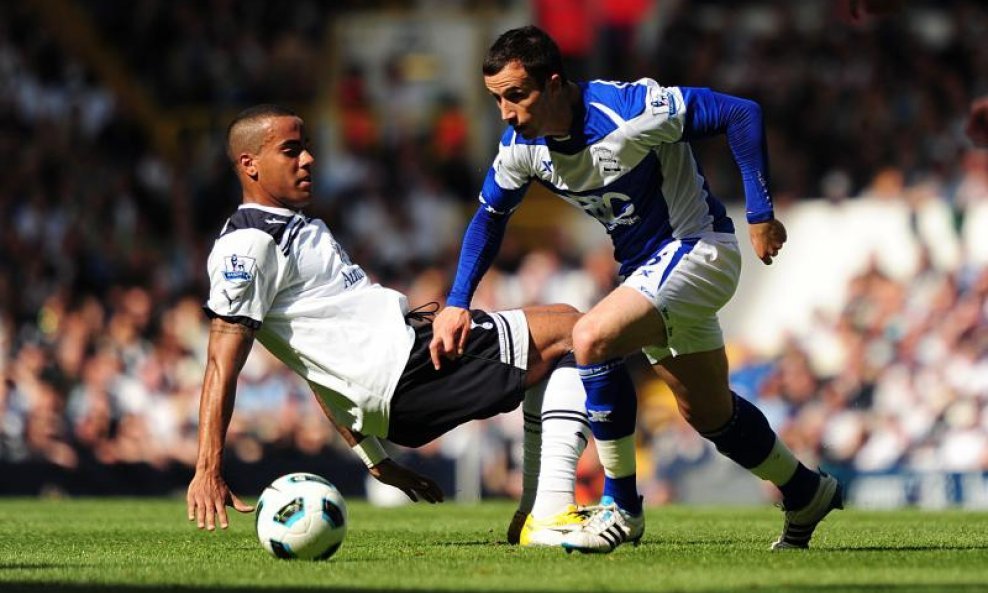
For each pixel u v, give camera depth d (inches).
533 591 556.4
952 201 1990.7
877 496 1766.7
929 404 1801.2
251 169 768.3
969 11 2556.6
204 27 2795.3
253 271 741.9
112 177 2551.7
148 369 1926.7
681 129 730.2
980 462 1768.0
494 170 771.4
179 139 2706.7
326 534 704.4
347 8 2802.7
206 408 724.0
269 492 716.0
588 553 727.1
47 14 2723.9
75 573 648.4
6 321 2023.9
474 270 781.9
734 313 1971.0
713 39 2581.2
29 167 2507.4
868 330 1861.5
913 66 2485.2
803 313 1945.1
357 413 780.0
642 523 775.7
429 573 629.6
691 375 771.4
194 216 2471.7
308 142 781.3
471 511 1350.9
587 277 2014.0
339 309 770.2
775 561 678.5
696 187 761.0
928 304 1863.9
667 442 1775.3
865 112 2429.9
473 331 778.8
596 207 761.6
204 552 781.9
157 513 1311.5
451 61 2603.3
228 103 2731.3
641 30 2588.6
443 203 2428.6
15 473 1900.8
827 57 2532.0
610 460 758.5
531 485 816.9
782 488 778.8
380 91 2593.5
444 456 1749.5
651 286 733.9
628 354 741.3
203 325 1959.9
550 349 786.8
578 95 733.3
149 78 2780.5
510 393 778.8
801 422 1831.9
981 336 1822.1
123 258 2306.8
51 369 1930.4
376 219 2374.5
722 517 1213.7
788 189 2329.0
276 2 2810.0
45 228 2393.0
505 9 2701.8
